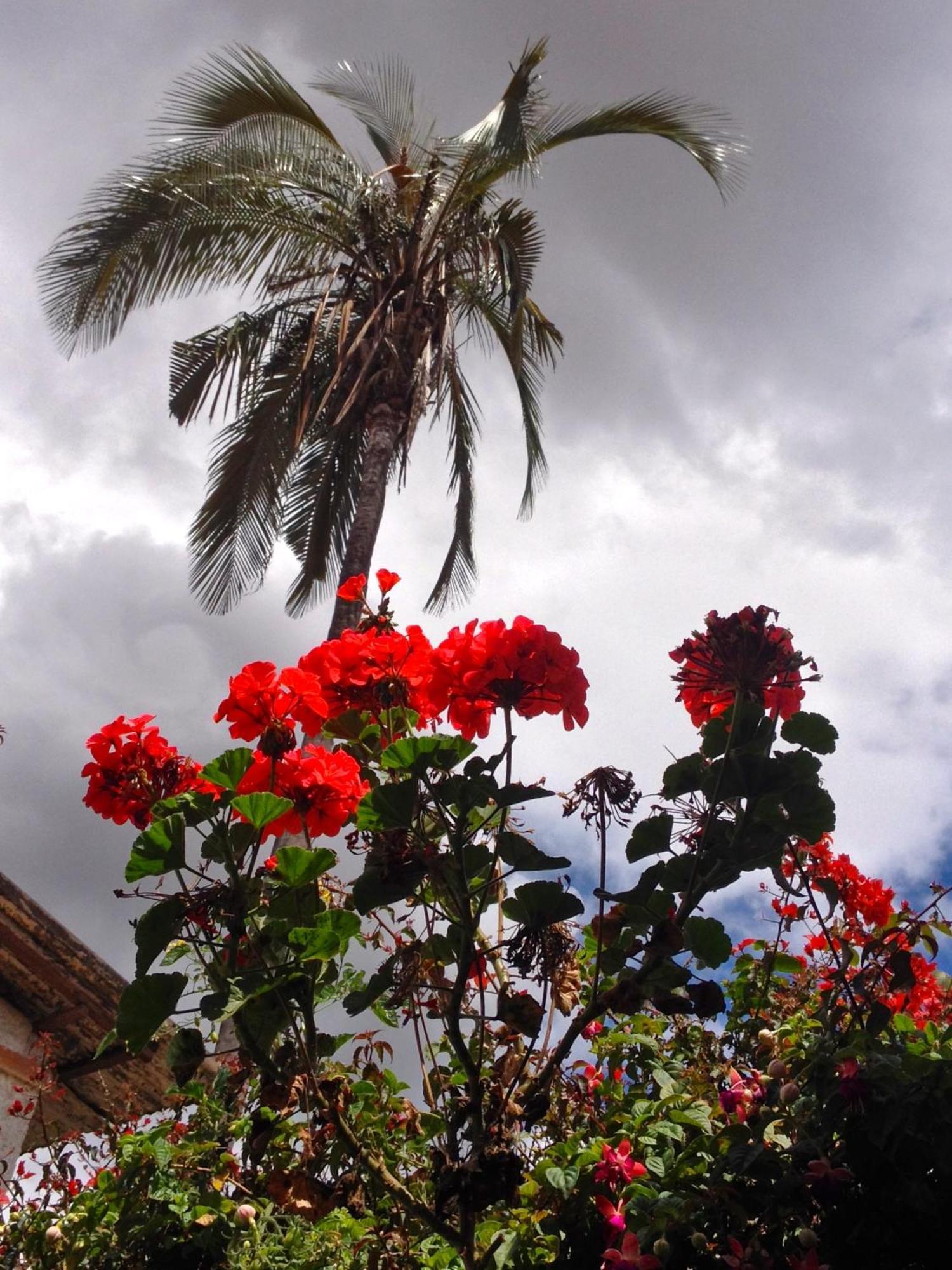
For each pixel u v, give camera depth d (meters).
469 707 2.12
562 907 1.92
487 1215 2.28
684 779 1.98
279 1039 2.14
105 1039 1.91
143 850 1.88
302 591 10.38
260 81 8.78
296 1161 2.53
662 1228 1.89
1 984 4.46
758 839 1.91
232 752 1.98
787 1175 1.85
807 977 3.20
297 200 8.90
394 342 8.83
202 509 9.38
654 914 1.89
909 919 2.75
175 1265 2.60
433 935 2.08
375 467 8.45
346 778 2.12
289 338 9.38
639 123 8.80
